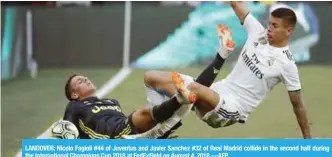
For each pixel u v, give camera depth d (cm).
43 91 3014
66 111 1522
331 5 3950
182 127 2131
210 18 3900
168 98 1451
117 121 1488
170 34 3978
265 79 1441
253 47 1463
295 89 1438
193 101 1339
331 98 2738
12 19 3538
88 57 4016
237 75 1477
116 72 3728
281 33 1432
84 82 1562
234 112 1451
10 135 2005
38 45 3956
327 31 3966
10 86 3225
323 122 2242
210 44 3919
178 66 3950
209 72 1495
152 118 1399
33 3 3900
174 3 3962
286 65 1430
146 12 3994
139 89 2978
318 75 3456
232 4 1540
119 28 4022
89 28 4012
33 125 2184
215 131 2083
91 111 1501
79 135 1512
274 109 2484
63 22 3978
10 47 3506
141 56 3994
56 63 3978
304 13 3938
